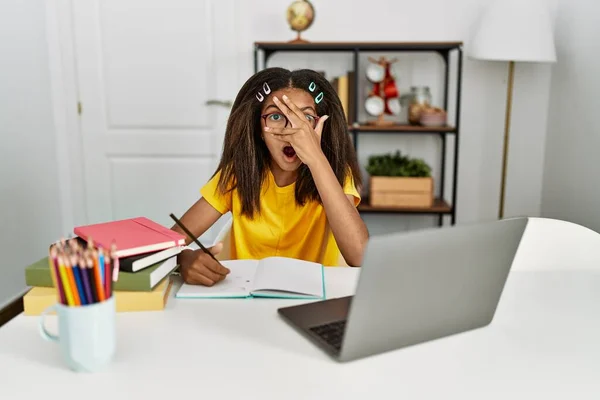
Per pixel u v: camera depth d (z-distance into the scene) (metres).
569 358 0.85
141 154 3.38
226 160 1.48
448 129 3.00
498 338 0.92
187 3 3.22
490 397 0.75
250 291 1.09
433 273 0.85
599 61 2.61
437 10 3.17
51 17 3.22
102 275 0.81
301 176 1.45
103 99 3.32
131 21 3.25
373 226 3.43
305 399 0.74
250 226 1.51
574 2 2.90
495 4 2.81
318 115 1.42
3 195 2.70
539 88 3.22
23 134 2.92
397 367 0.82
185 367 0.82
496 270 0.93
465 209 3.38
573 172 2.89
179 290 1.10
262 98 1.39
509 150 3.30
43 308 1.01
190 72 3.29
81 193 3.41
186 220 1.53
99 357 0.80
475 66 3.23
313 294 1.08
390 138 3.33
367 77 3.09
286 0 3.19
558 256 1.32
